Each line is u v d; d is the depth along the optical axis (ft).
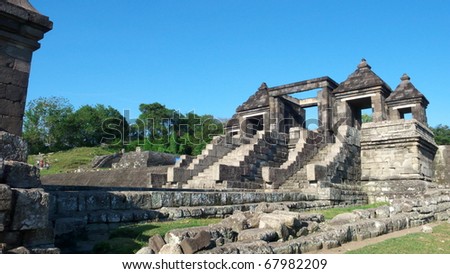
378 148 75.15
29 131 226.79
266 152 71.92
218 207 38.11
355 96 88.43
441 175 80.69
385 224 34.24
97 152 198.29
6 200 16.15
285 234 25.34
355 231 29.94
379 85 85.20
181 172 65.72
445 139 192.85
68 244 23.61
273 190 60.85
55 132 229.45
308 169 59.77
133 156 140.77
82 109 244.63
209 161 71.10
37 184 18.45
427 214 45.68
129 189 43.86
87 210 28.14
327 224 32.12
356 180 73.72
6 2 19.13
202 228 22.17
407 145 72.02
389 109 95.04
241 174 64.23
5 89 19.26
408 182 70.13
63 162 169.27
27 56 20.42
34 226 17.17
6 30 19.43
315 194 56.03
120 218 28.71
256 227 26.17
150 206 33.09
